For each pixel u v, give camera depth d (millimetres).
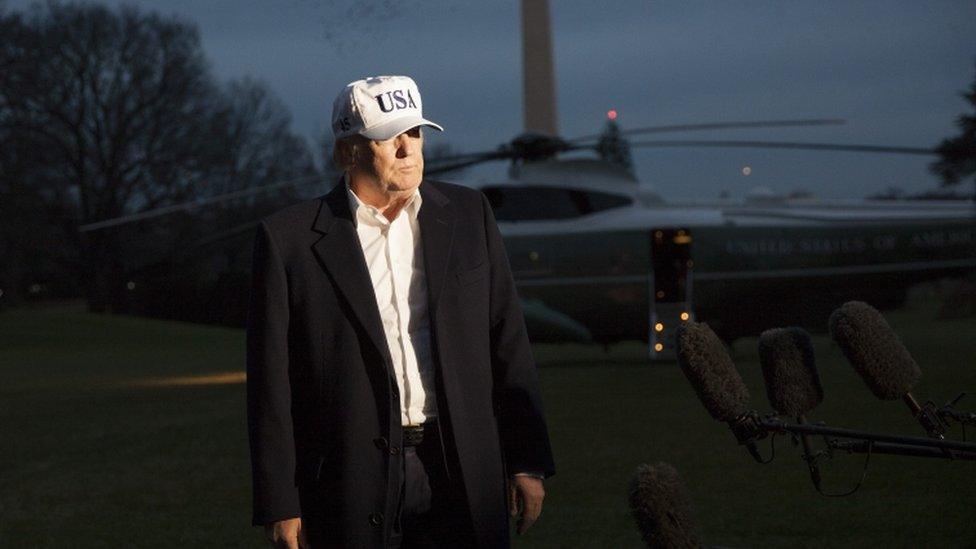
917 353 20781
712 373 2328
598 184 21547
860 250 21328
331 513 2988
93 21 49656
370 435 3004
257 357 3037
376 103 3070
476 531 2996
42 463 9672
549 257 21297
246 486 8141
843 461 8297
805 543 5848
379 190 3111
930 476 7609
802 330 2430
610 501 7121
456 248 3143
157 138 52094
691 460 8609
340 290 3047
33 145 48250
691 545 1967
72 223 52031
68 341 38094
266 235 3094
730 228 21328
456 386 3041
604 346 22391
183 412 13961
